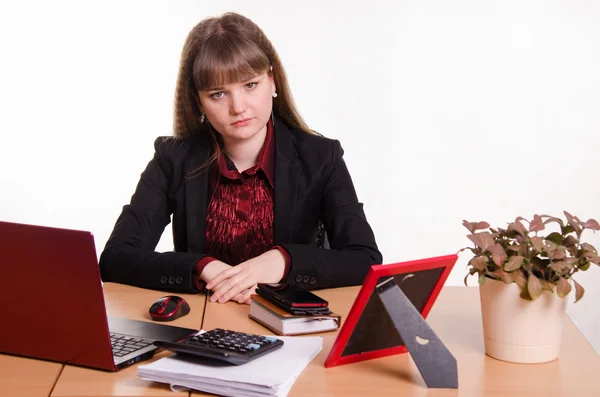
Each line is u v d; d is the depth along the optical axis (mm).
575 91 3990
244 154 1938
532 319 1196
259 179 1955
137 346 1260
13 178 4219
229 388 1073
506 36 4000
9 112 4188
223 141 1966
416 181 4129
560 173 4047
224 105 1766
